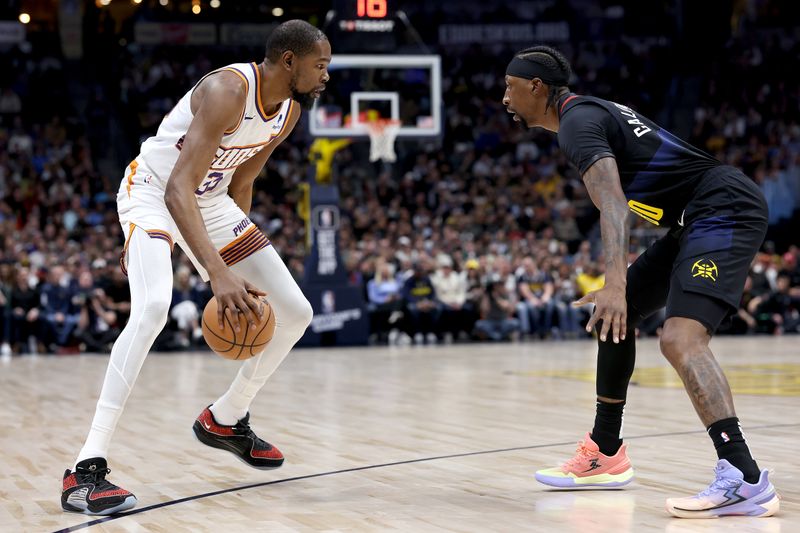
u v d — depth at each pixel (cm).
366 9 1222
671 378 769
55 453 423
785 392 651
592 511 295
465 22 2083
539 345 1259
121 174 1845
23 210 1597
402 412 559
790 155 1809
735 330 1444
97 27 1966
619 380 328
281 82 318
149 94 1964
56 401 641
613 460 330
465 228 1594
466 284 1352
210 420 358
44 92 1903
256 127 324
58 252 1303
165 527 279
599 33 2103
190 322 1220
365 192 1733
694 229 300
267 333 316
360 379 786
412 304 1316
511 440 444
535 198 1730
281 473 365
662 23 2103
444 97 2042
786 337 1378
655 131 312
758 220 298
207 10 1992
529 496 320
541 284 1378
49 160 1739
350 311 1263
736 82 2030
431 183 1758
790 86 2017
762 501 282
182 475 364
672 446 420
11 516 297
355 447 427
